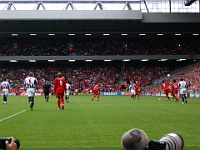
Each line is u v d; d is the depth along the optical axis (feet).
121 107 82.07
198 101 118.42
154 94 195.83
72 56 225.97
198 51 232.94
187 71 207.62
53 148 26.45
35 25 214.28
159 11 218.59
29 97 70.85
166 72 236.63
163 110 71.15
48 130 38.27
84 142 29.66
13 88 213.46
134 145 7.75
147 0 217.97
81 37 244.01
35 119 51.42
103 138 32.07
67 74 235.61
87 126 42.14
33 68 238.89
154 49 237.25
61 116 56.49
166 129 38.65
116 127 40.98
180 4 217.77
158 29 221.66
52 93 211.61
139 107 82.12
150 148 7.72
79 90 221.66
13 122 47.16
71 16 200.95
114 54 235.20
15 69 236.43
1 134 34.91
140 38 244.42
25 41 241.14
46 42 241.55
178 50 234.79
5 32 221.46
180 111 68.13
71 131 37.37
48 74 234.79
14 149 8.28
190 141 29.84
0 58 222.28
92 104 96.63
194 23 213.05
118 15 202.18
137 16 202.18
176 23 213.25
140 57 226.99
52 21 208.03
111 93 214.07
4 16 199.41
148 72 236.63
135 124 44.19
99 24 214.69
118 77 233.76
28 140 30.94
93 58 226.99
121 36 240.32
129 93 213.46
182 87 100.89
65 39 243.40
